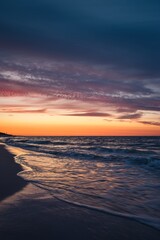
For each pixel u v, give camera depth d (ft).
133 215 17.60
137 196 23.08
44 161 52.65
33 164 46.57
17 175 32.35
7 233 14.08
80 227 15.30
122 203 20.74
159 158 55.72
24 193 23.03
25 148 109.29
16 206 19.02
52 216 17.08
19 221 15.96
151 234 14.47
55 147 119.75
